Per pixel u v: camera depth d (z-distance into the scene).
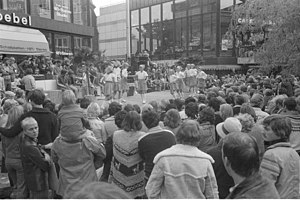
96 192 1.43
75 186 4.30
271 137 3.62
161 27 46.19
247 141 2.48
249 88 11.72
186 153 3.31
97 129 5.56
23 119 4.72
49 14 28.44
